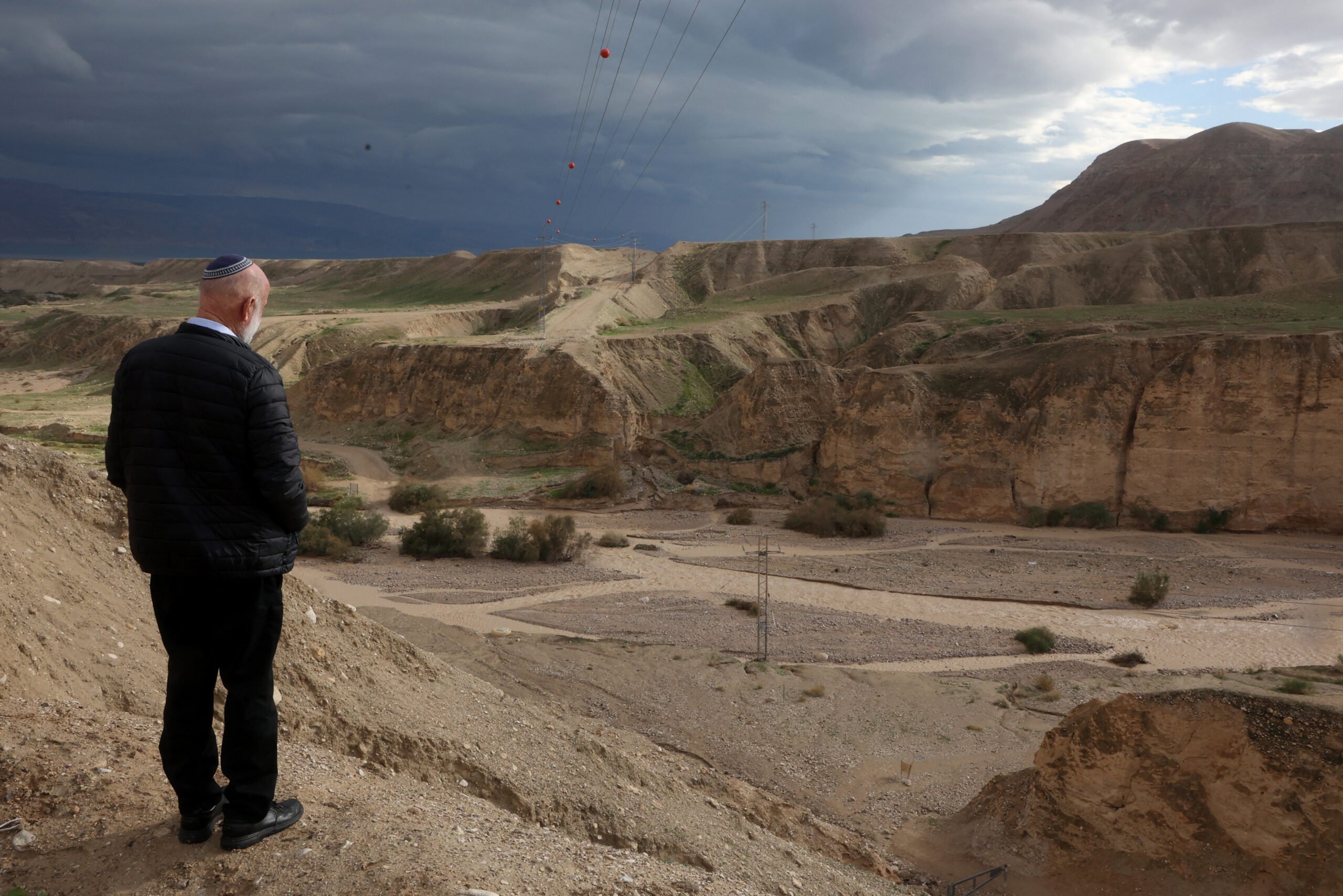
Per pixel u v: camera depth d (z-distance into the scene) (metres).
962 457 63.94
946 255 135.62
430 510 62.16
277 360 103.31
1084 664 32.41
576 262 159.38
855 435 66.69
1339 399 54.50
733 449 72.88
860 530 58.31
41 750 5.02
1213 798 13.88
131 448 3.89
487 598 42.38
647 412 79.94
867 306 106.25
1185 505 57.47
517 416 77.94
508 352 81.38
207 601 4.05
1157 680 29.72
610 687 26.72
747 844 10.64
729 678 28.17
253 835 4.34
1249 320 68.81
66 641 6.76
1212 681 28.72
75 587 7.55
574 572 48.56
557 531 51.62
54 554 7.76
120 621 7.65
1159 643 35.34
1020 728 24.33
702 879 5.53
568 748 10.69
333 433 87.25
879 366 82.25
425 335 115.00
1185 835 14.02
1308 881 12.80
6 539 7.32
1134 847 14.47
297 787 5.24
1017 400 64.06
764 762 21.36
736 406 75.25
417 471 75.31
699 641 34.88
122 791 4.75
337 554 51.28
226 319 4.20
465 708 10.34
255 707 4.28
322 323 113.31
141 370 3.93
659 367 84.88
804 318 101.31
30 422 77.56
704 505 67.19
